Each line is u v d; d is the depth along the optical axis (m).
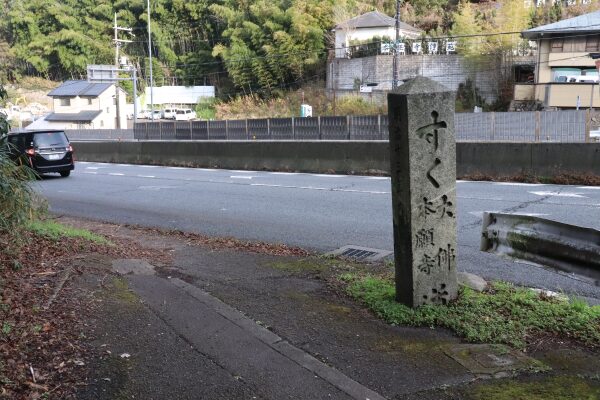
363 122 30.19
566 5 53.22
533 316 4.27
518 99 38.03
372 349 3.88
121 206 11.82
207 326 4.25
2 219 5.91
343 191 12.57
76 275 5.32
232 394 3.27
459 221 8.77
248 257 6.63
